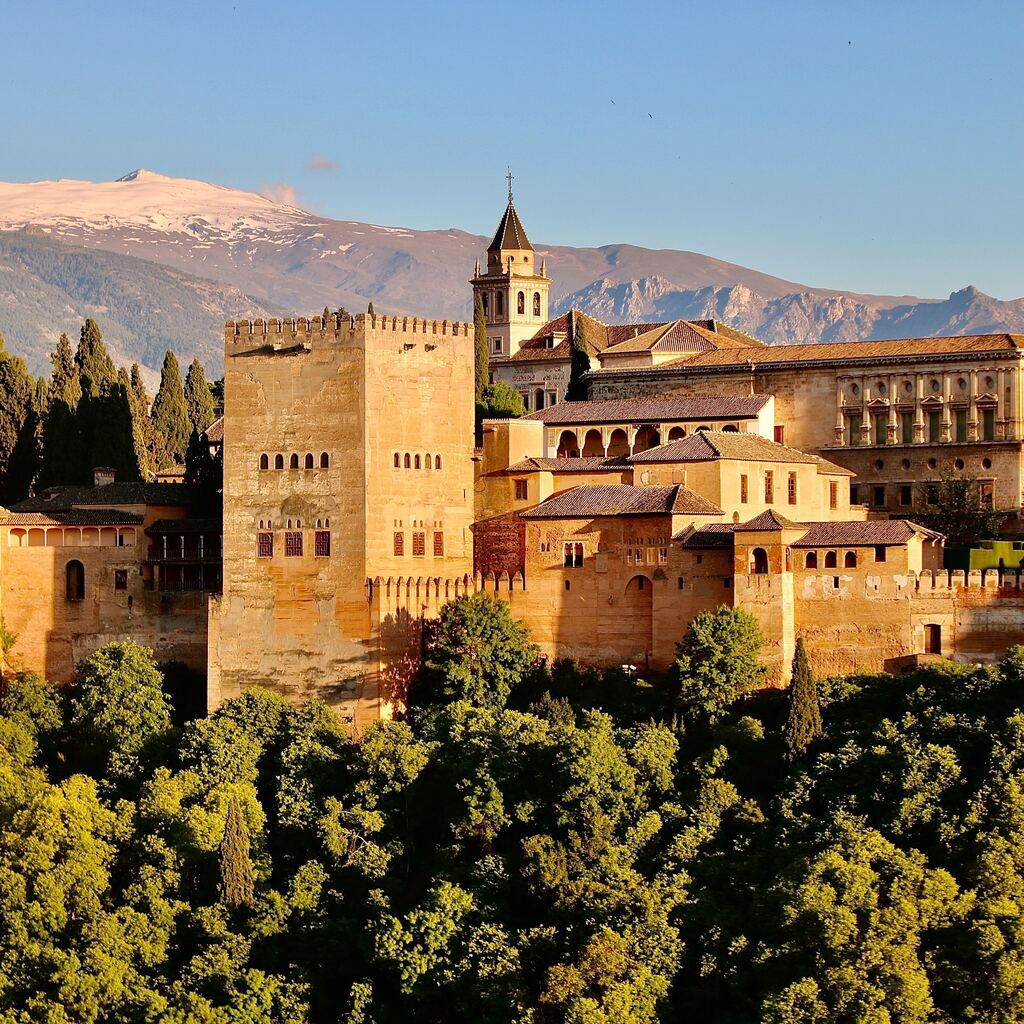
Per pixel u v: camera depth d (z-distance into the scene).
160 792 199.75
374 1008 173.75
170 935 183.88
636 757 195.88
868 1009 158.00
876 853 171.75
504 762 196.75
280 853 198.38
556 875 180.50
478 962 171.75
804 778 190.75
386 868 193.25
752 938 169.88
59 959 177.25
